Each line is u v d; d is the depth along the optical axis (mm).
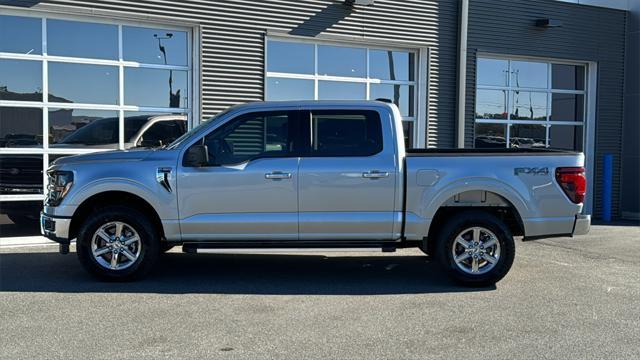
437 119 12695
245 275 7402
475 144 13609
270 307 5949
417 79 12648
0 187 9516
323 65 11836
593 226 13008
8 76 9484
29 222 9719
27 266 7754
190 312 5738
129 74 10266
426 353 4691
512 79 13953
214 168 6750
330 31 11586
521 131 14109
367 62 12234
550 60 14203
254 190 6754
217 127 6883
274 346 4809
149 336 5027
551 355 4691
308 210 6789
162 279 7109
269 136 6922
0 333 5074
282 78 11461
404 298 6371
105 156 6867
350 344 4875
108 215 6738
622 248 9883
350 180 6770
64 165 6855
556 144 14500
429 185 6809
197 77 10602
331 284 6969
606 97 14609
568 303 6250
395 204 6820
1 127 9461
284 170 6754
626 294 6668
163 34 10477
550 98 14359
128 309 5816
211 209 6770
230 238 6844
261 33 11008
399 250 9234
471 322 5527
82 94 9945
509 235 6812
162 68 10484
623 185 14805
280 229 6812
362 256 8766
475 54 13172
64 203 6719
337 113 6941
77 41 9875
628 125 14711
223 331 5176
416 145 12703
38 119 9688
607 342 5016
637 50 14500
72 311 5730
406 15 12258
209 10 10570
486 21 13250
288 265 8062
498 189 6820
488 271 6836
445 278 7344
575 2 14133
